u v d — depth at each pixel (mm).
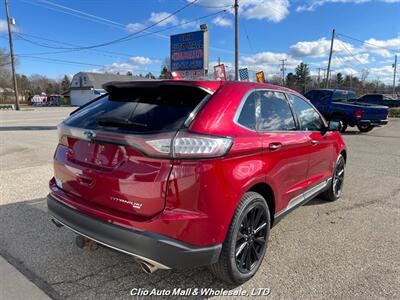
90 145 2707
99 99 3242
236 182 2611
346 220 4441
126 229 2404
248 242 2910
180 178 2320
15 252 3365
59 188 3084
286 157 3389
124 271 3068
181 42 17453
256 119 3064
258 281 2957
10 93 74500
